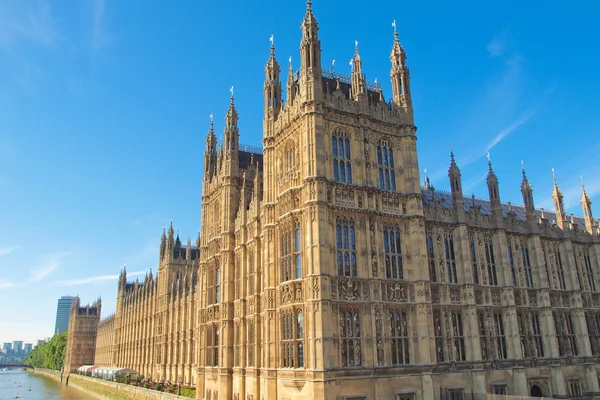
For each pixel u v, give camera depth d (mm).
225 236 58500
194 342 94938
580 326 55062
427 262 44625
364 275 41656
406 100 48500
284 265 44188
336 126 44438
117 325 175500
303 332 39906
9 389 155875
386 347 40656
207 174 68438
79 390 145500
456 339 46594
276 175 48125
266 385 43844
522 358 49500
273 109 50688
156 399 76312
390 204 45094
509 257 53344
